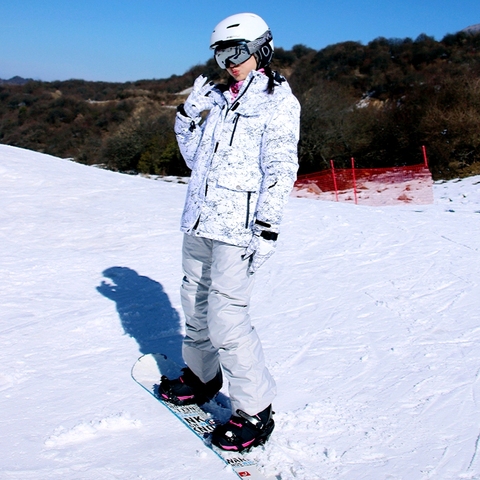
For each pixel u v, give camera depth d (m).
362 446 2.56
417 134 21.27
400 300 4.72
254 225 2.35
